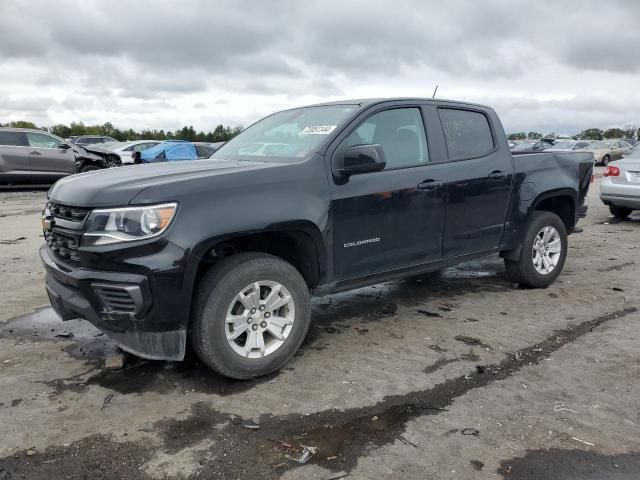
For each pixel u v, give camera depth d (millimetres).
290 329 3729
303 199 3709
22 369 3744
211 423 3086
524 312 5008
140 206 3176
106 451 2820
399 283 6059
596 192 16484
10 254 7254
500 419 3139
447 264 4809
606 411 3230
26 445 2865
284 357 3711
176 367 3807
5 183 14984
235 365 3480
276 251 3973
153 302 3191
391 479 2604
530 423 3094
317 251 3852
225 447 2861
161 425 3066
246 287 3486
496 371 3762
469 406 3281
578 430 3023
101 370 3746
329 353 4078
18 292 5535
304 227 3697
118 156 17516
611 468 2691
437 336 4418
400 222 4316
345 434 2984
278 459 2758
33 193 15266
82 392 3434
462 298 5461
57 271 3473
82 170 17172
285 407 3266
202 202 3311
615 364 3869
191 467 2695
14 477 2611
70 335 4375
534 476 2627
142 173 3701
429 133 4660
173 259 3180
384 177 4203
